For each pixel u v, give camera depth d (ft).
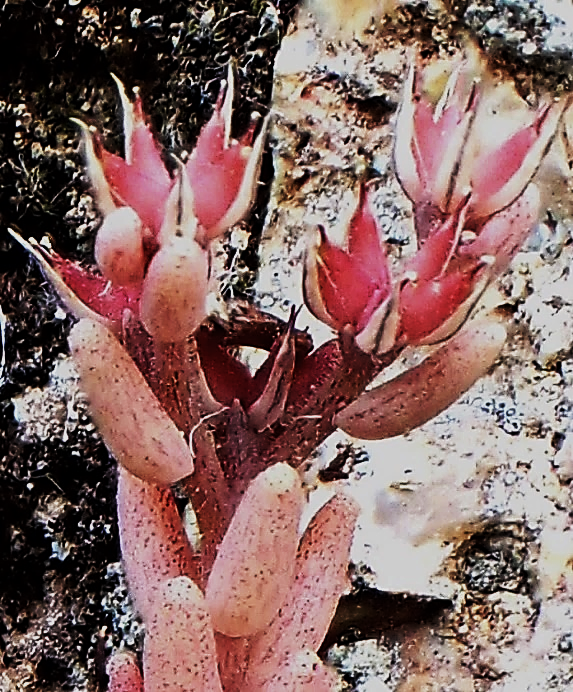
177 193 0.16
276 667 0.17
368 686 0.25
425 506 0.25
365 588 0.25
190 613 0.16
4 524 0.26
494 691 0.25
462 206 0.16
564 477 0.25
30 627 0.26
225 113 0.16
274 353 0.18
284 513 0.16
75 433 0.26
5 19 0.26
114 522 0.26
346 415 0.17
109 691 0.18
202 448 0.17
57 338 0.26
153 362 0.17
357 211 0.16
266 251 0.26
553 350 0.26
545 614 0.25
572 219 0.26
